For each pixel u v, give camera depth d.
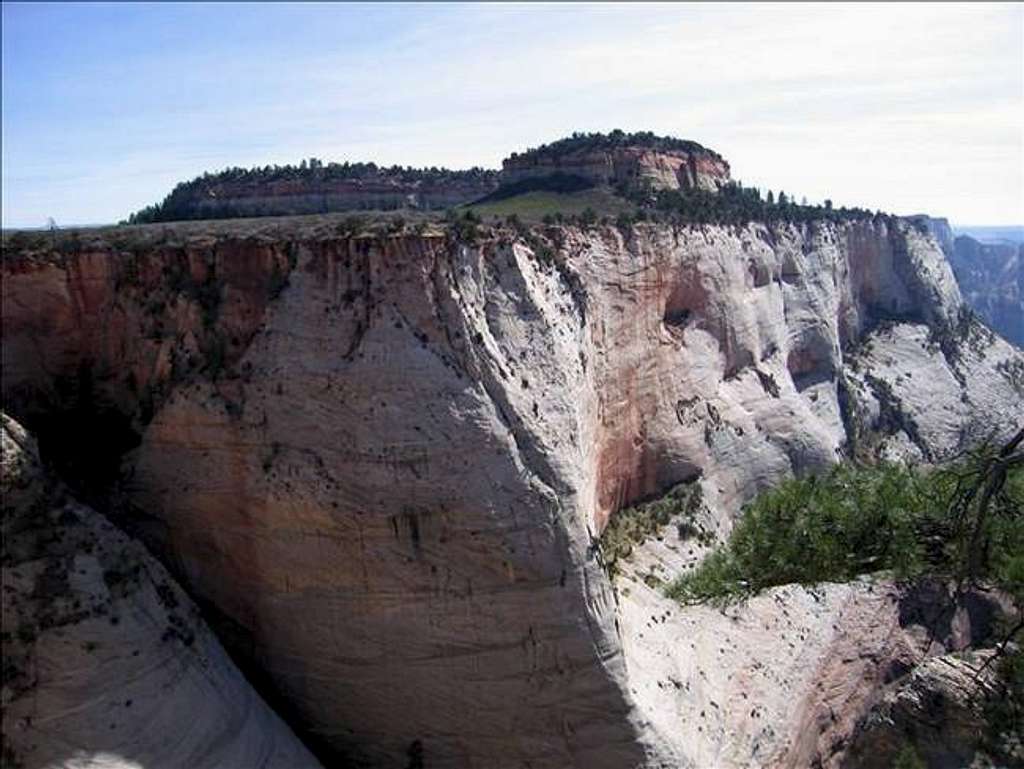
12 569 22.91
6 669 21.75
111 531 25.98
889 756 22.92
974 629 24.09
